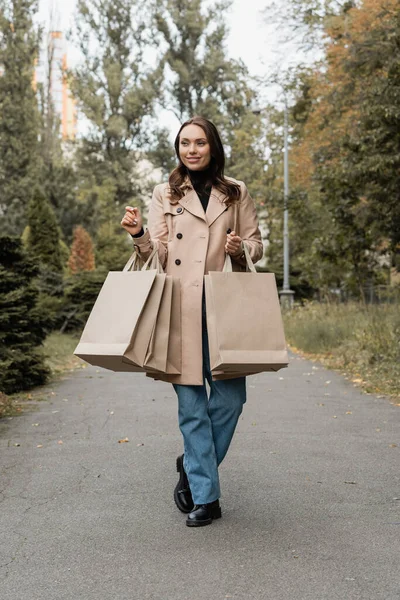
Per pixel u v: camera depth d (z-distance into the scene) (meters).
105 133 67.88
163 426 7.86
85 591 3.47
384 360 13.39
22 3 61.59
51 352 17.70
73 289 25.61
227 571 3.67
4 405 9.23
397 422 7.97
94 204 56.84
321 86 21.64
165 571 3.69
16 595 3.44
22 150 59.69
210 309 4.23
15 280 11.98
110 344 4.14
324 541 4.09
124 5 66.50
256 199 37.44
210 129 4.54
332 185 16.69
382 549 3.96
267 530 4.30
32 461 6.25
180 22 66.19
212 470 4.43
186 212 4.53
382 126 13.99
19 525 4.49
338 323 19.62
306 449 6.53
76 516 4.65
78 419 8.45
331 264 21.69
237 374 4.30
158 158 69.06
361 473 5.64
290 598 3.33
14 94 60.62
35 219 37.00
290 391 10.83
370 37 14.83
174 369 4.38
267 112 33.62
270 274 4.29
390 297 21.89
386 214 15.44
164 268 4.55
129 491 5.22
